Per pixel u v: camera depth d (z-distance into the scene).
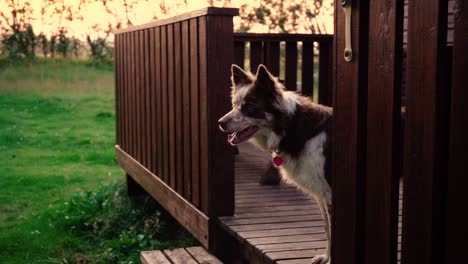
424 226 1.77
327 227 3.29
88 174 9.31
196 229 4.41
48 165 9.95
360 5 2.00
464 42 1.57
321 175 3.36
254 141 3.76
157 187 5.62
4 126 13.21
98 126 13.51
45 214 7.10
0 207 7.52
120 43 7.43
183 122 4.76
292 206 4.56
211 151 4.14
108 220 6.77
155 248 5.80
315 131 3.38
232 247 4.16
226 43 4.09
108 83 16.92
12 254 5.86
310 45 6.54
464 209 1.61
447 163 1.73
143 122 6.28
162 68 5.38
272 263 3.29
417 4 1.74
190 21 4.45
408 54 1.79
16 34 16.19
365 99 2.06
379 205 2.00
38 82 16.72
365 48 2.03
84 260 5.70
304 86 6.58
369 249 2.08
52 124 13.62
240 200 4.74
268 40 6.31
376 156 2.00
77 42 16.44
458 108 1.60
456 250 1.66
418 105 1.76
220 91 4.11
